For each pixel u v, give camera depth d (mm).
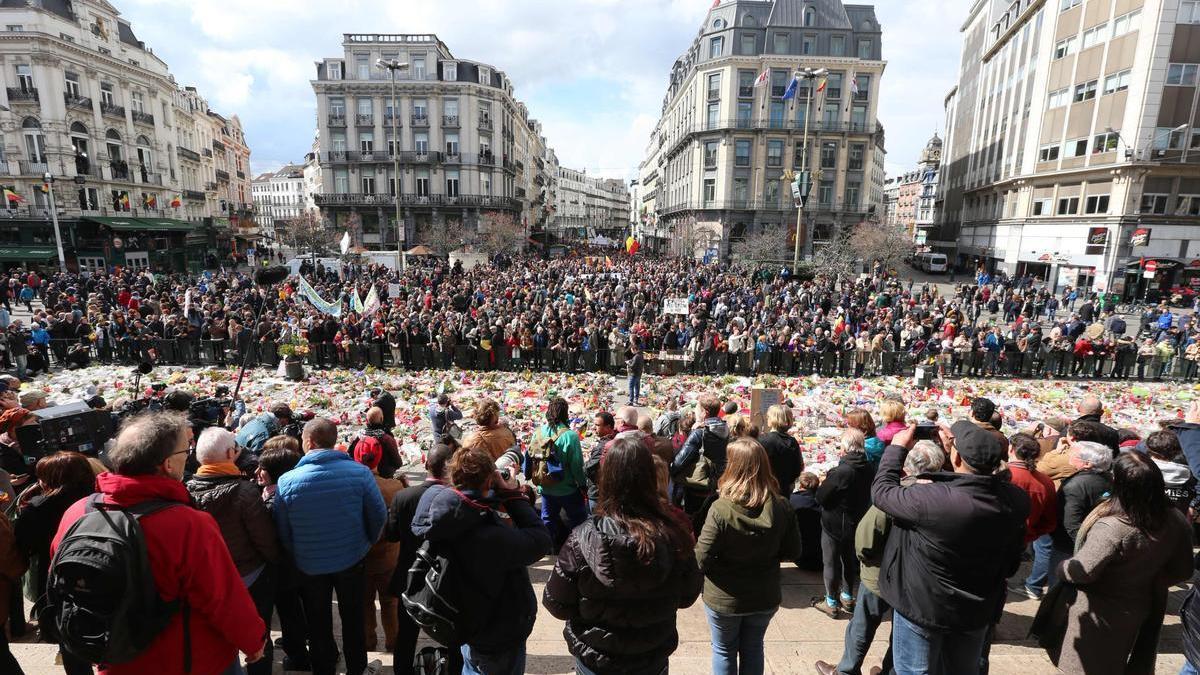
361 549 3443
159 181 46812
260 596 3287
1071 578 3156
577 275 34656
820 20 55281
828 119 55844
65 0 39188
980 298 29234
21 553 3121
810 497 5430
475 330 17703
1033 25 41062
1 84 37094
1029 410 13906
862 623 3455
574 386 15828
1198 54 30312
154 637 2207
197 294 23422
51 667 3701
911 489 2848
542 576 5410
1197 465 4484
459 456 2740
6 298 25516
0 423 4930
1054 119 38031
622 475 2389
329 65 58500
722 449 5180
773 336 17891
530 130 86312
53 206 33688
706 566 3051
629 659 2471
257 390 14961
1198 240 32000
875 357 17672
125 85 43219
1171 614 4508
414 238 60531
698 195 59750
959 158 57688
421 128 58781
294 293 26094
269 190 132000
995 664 3842
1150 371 17156
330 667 3584
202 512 2361
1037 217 40000
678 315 20875
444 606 2625
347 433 11828
